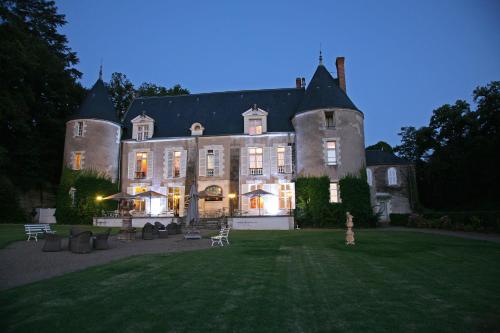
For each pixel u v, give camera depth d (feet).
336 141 90.89
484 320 18.07
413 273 29.27
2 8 96.99
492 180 119.34
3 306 20.26
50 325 17.30
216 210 96.17
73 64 135.85
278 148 98.27
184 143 102.47
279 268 31.19
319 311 19.35
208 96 116.98
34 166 107.14
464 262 34.50
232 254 39.34
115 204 100.12
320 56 104.42
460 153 131.75
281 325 17.26
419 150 153.48
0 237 54.08
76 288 24.14
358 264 33.37
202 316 18.53
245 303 20.71
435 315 18.79
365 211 86.63
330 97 93.91
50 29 130.41
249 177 97.14
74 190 96.12
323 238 56.59
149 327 17.03
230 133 101.76
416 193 118.93
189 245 49.21
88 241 42.09
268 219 82.69
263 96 112.57
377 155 124.98
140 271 29.78
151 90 145.28
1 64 93.40
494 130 125.59
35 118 112.57
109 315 18.71
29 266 32.91
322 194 87.66
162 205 99.40
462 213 72.69
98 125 99.45
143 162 104.32
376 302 21.03
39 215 100.48
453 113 135.23
